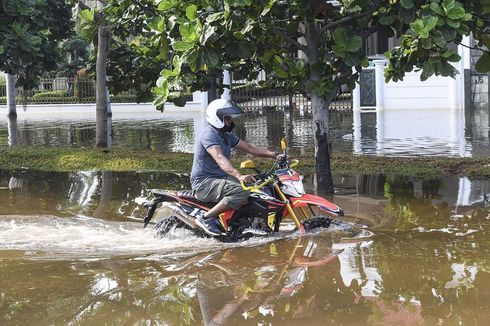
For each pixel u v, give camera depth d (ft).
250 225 23.00
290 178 23.13
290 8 28.43
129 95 96.48
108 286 17.89
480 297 16.29
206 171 23.16
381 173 34.58
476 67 29.99
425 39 23.95
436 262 19.29
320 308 15.88
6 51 38.04
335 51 26.25
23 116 92.43
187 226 23.61
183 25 24.59
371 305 15.97
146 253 21.25
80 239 22.98
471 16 24.79
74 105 99.60
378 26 28.96
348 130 57.93
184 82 28.02
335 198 28.91
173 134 59.82
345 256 20.24
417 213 25.75
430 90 80.23
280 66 29.84
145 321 15.30
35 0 40.55
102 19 37.73
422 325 14.61
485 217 24.75
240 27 26.13
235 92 88.28
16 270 19.44
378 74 80.53
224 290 17.43
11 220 25.73
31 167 39.78
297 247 21.53
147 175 36.06
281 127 64.13
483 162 35.55
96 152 42.96
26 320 15.46
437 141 47.62
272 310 15.85
